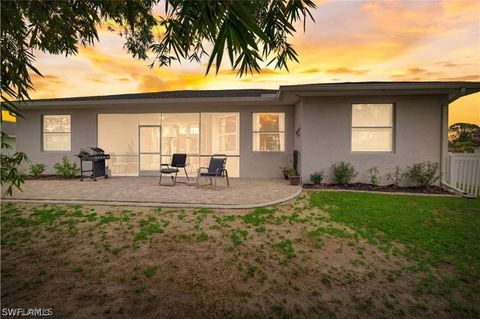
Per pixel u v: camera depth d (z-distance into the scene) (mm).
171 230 3719
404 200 5512
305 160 7438
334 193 6203
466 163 6422
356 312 2186
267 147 9266
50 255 3004
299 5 2289
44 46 2891
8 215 4305
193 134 10875
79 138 9555
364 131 7430
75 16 2682
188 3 1392
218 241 3391
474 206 5070
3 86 2285
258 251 3152
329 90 6492
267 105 8992
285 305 2236
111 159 11797
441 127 6863
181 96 9906
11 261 2857
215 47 1232
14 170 2291
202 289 2410
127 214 4387
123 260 2902
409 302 2326
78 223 3965
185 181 8094
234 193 5965
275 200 5234
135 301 2211
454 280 2656
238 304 2225
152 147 11164
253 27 1198
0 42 2043
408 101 6984
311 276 2676
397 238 3568
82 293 2303
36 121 9648
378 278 2672
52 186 6992
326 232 3732
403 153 7035
